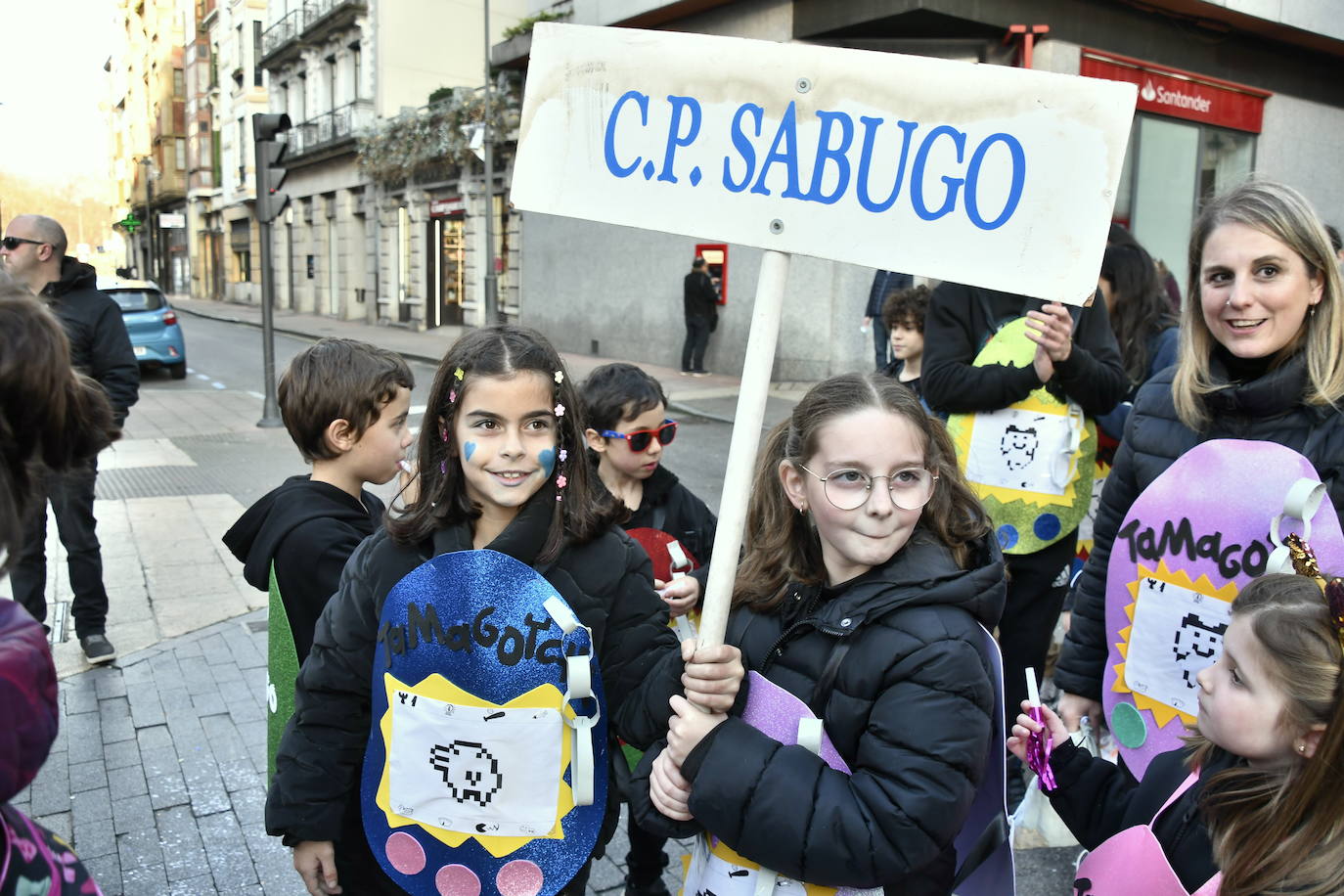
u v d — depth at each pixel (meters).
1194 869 1.43
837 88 1.39
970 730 1.32
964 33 11.52
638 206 1.50
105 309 3.91
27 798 2.92
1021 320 2.93
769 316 1.44
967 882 1.52
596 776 1.54
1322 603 1.32
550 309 17.67
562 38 1.53
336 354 2.13
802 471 1.52
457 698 1.50
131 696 3.62
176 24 46.75
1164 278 5.58
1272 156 14.39
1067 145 1.28
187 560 5.28
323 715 1.63
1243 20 12.75
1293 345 1.82
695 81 1.45
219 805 2.90
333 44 26.92
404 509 1.67
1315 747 1.29
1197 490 1.84
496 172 19.67
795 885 1.39
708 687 1.38
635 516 2.56
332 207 28.47
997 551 1.58
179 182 48.12
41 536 3.75
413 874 1.54
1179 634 1.84
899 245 1.38
